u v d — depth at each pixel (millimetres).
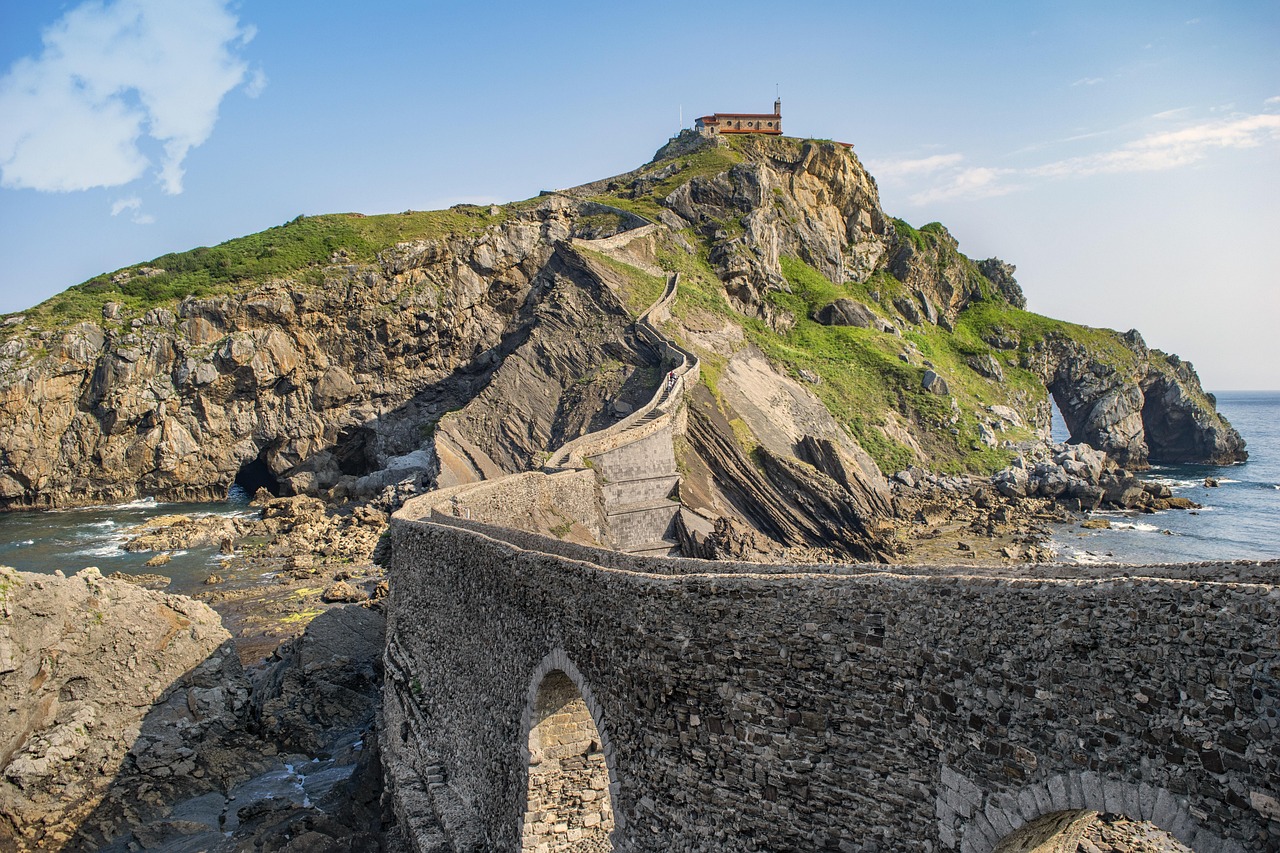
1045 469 94125
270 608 57281
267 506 95938
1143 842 16062
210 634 34625
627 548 62438
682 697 14258
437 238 121000
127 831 28859
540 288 113688
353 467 117125
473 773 22484
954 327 143000
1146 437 139500
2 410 99625
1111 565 12719
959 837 10969
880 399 106438
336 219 135125
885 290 138625
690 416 76750
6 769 28359
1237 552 66938
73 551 78375
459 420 91312
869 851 12000
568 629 17266
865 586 12328
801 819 12695
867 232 144625
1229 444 132250
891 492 87875
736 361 97438
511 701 19969
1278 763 8281
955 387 117438
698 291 110000
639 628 15031
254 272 113375
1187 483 108562
